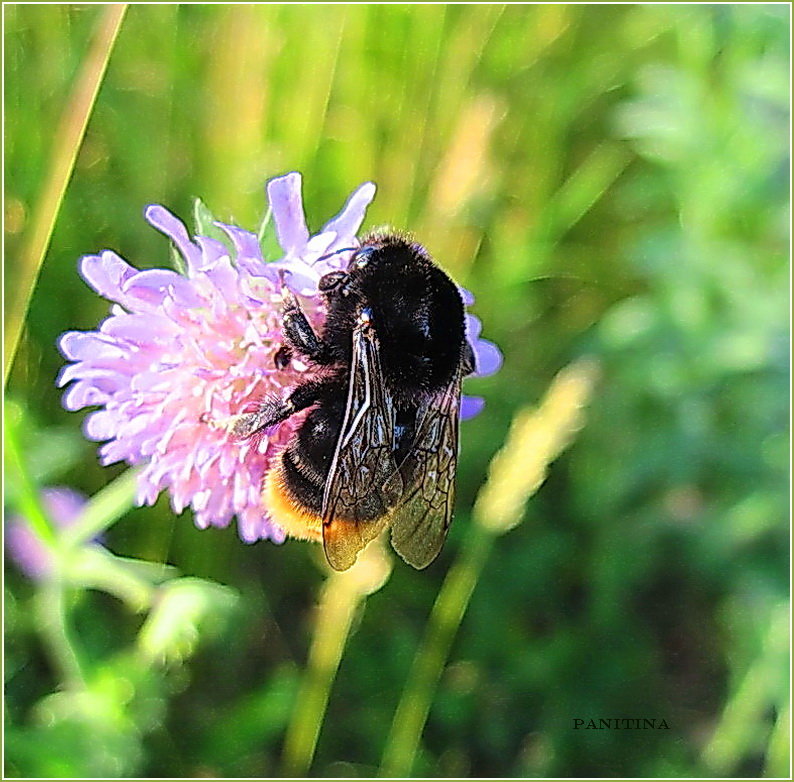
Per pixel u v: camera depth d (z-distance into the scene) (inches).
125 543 5.3
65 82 5.5
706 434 5.7
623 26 6.3
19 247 5.4
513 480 4.6
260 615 5.6
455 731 5.6
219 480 3.9
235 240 3.8
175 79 5.7
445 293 4.0
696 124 6.0
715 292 5.9
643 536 5.8
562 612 5.8
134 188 5.6
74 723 4.7
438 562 5.8
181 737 5.3
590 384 5.3
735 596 5.6
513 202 6.3
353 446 3.8
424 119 5.9
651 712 5.6
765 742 5.5
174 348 3.8
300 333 3.9
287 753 5.2
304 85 5.7
